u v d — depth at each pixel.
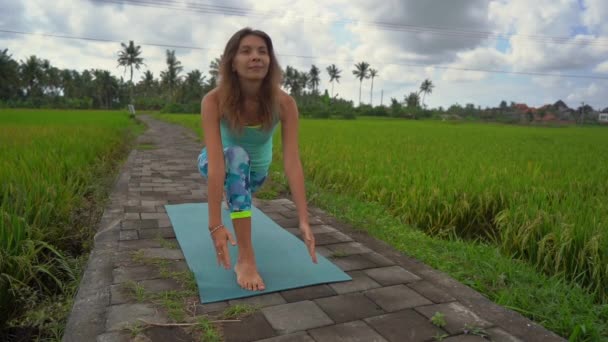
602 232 3.07
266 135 2.52
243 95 2.35
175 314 1.99
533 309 2.29
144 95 75.81
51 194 3.58
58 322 2.21
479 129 24.56
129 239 3.13
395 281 2.48
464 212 4.31
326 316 2.04
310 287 2.37
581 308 2.31
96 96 71.12
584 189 4.87
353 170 5.73
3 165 4.37
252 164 2.64
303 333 1.88
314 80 74.62
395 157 6.79
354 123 28.23
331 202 4.55
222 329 1.89
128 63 57.06
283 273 2.54
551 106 85.19
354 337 1.85
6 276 2.51
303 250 2.98
